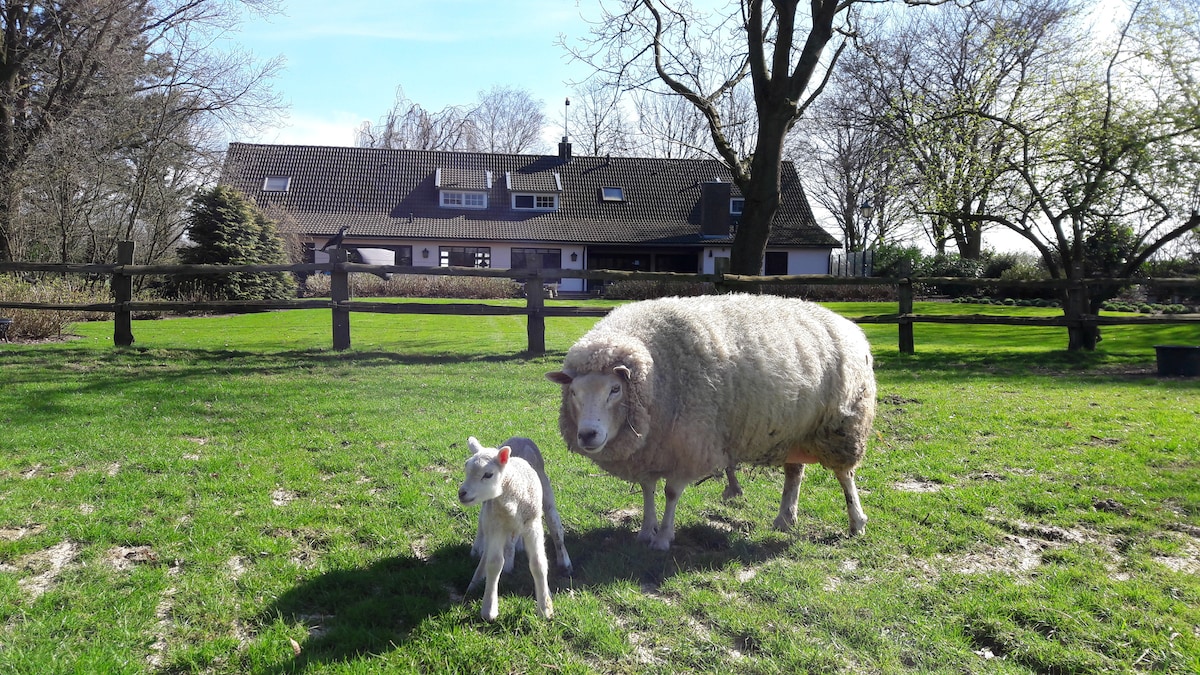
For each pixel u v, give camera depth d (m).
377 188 39.31
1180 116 14.41
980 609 3.84
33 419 7.35
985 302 30.97
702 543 4.81
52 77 22.92
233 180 28.61
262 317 19.59
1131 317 14.12
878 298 33.66
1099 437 7.34
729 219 39.69
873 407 5.27
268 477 5.73
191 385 9.33
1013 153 16.20
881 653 3.43
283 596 3.88
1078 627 3.65
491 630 3.59
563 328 17.34
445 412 8.12
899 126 20.34
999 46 18.05
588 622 3.63
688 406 4.59
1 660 3.22
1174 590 4.06
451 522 4.94
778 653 3.45
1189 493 5.61
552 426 7.56
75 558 4.30
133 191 22.39
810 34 14.59
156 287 21.66
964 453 6.81
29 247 21.78
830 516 5.26
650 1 16.45
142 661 3.33
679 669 3.34
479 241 37.53
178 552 4.40
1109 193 15.28
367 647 3.44
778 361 4.78
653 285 30.67
